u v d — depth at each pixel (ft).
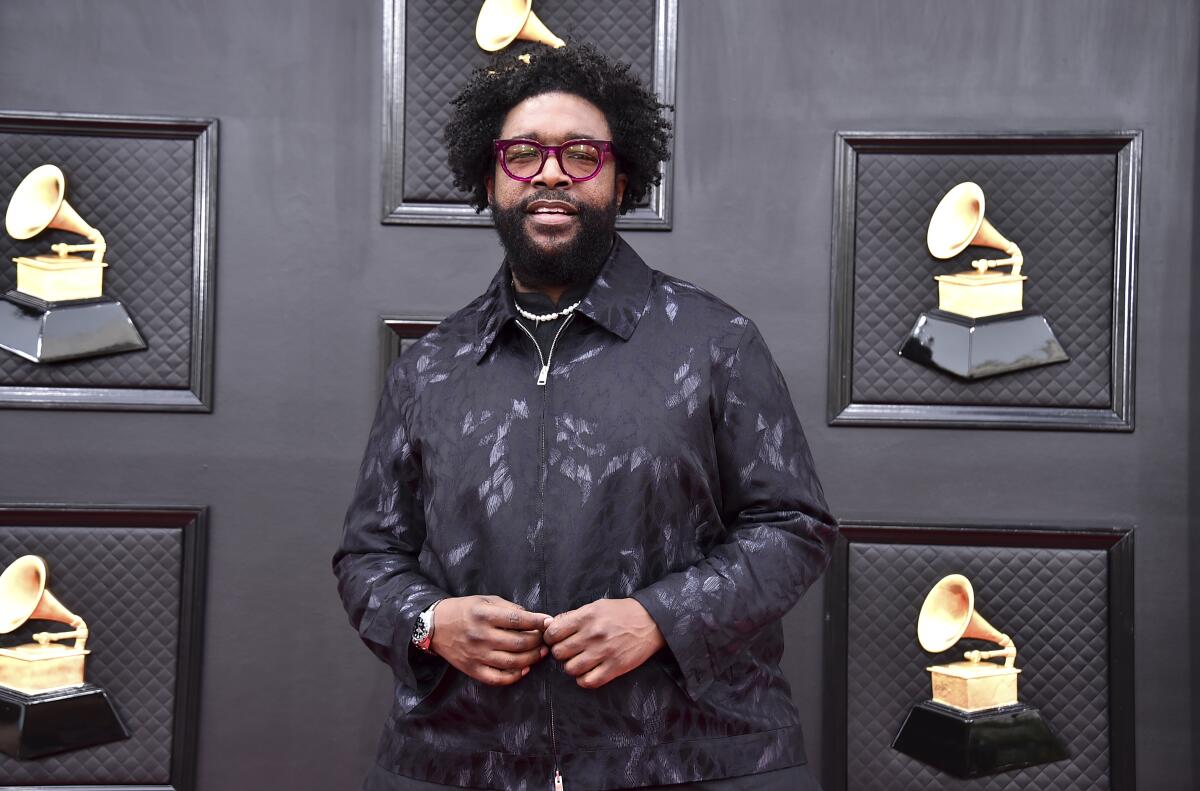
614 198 5.27
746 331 5.07
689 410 4.83
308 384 7.70
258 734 7.62
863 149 7.61
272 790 7.62
